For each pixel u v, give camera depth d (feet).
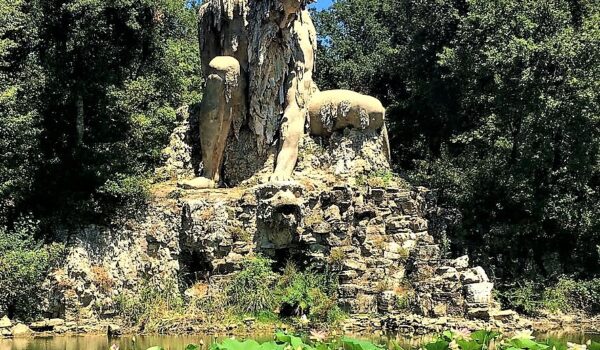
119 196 87.45
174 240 85.92
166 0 107.24
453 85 117.19
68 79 93.56
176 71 111.65
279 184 83.87
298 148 91.15
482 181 100.99
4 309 79.61
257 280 80.84
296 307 78.33
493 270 94.38
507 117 100.32
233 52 93.04
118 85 96.07
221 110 90.53
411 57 125.59
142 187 87.40
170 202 87.30
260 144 91.66
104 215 87.10
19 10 95.66
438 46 122.21
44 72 94.27
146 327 77.15
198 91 131.03
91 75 94.17
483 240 98.17
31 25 93.86
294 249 84.23
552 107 93.86
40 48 98.07
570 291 93.76
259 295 79.56
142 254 85.92
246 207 85.05
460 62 106.73
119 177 87.45
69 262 82.94
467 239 98.48
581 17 106.22
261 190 84.43
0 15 91.91
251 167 91.86
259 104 91.66
